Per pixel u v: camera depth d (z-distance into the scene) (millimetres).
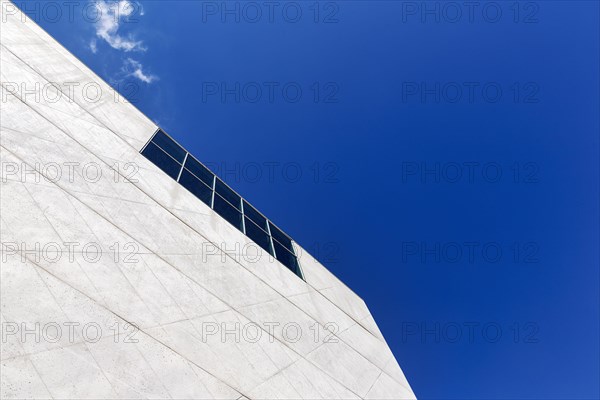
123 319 5641
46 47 10938
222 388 6086
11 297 4664
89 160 8266
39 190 6359
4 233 5262
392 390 11031
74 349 4758
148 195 9070
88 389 4535
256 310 8781
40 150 7184
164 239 8141
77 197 6984
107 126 10266
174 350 5922
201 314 7105
